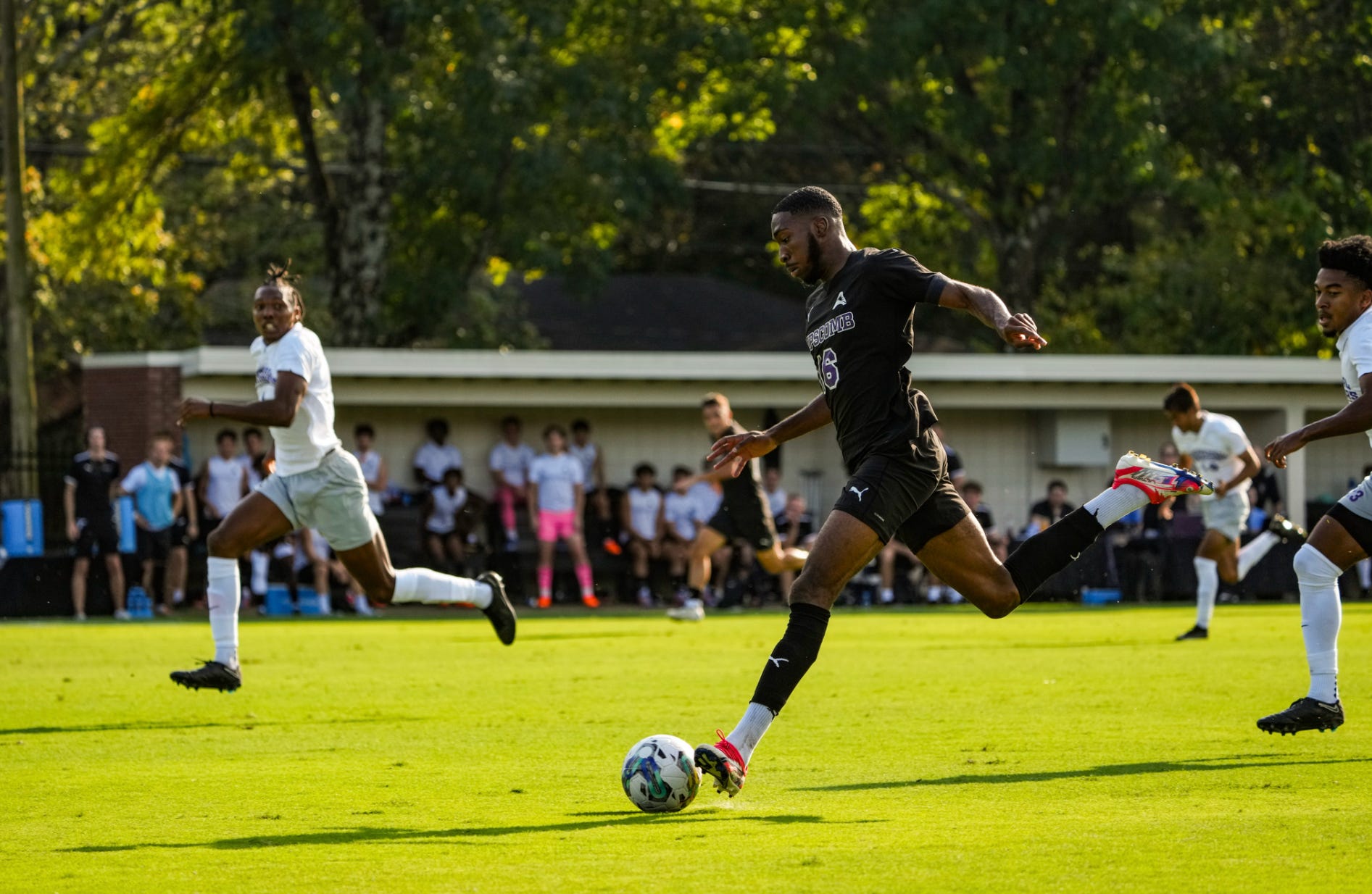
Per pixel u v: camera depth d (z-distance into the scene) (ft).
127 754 57.77
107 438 208.13
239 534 73.82
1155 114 270.46
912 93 277.85
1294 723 55.67
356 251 255.91
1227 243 304.30
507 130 245.45
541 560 189.57
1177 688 79.15
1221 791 46.55
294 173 342.23
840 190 389.19
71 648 117.39
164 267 288.30
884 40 260.42
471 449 213.05
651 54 263.90
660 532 198.39
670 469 220.02
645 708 71.87
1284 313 298.76
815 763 53.57
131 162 253.85
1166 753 54.95
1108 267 329.72
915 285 48.83
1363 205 289.12
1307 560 56.54
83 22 299.38
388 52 234.79
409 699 77.15
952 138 281.33
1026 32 258.16
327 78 231.30
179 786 49.88
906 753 55.88
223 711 72.43
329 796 47.67
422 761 55.42
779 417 229.86
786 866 36.06
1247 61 283.79
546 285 375.04
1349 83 289.33
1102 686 80.28
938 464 50.08
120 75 299.58
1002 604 52.60
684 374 211.00
